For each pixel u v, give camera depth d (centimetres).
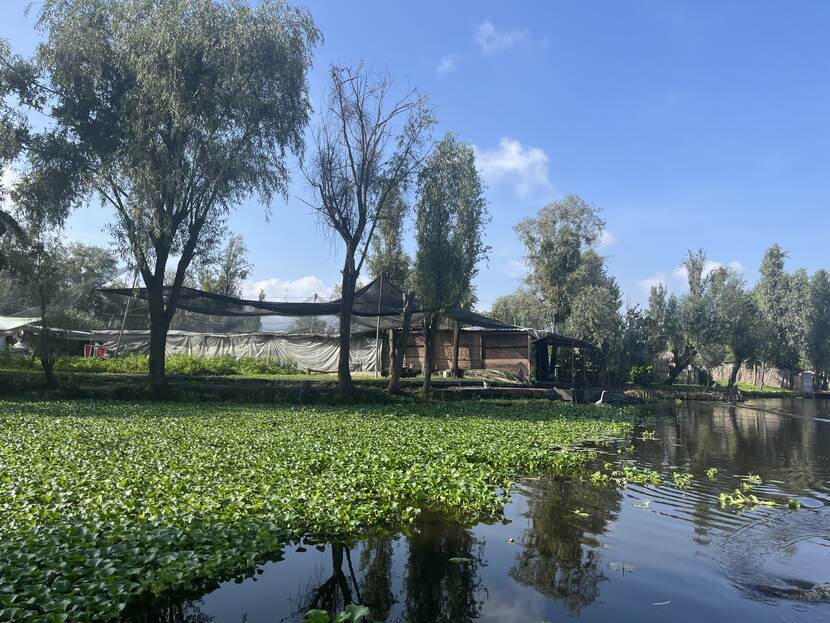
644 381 4881
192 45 2138
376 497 944
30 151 2223
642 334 4303
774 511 942
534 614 563
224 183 2234
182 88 2105
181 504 806
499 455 1316
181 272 2408
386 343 3622
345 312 2575
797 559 722
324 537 780
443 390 2805
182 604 583
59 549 613
